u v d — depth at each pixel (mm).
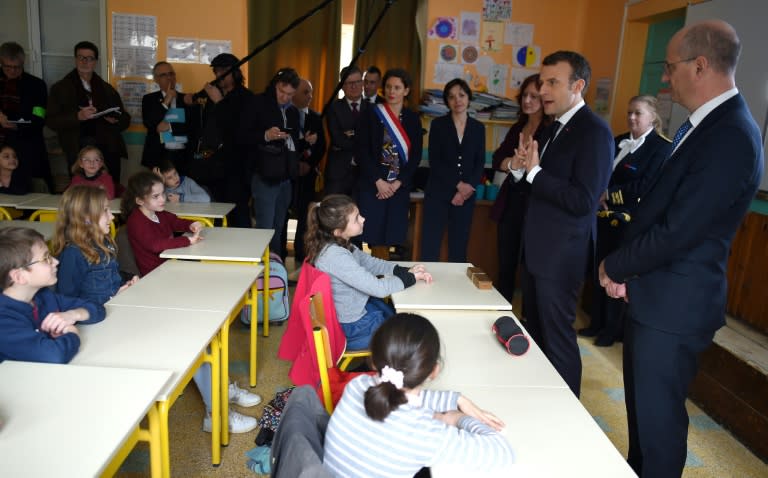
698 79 1558
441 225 3840
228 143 4133
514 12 4891
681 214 1516
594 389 2861
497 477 1121
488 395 1442
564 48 5047
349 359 2188
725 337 2754
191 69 4777
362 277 2098
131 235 2727
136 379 1353
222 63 4051
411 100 5203
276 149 3889
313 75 5105
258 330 3367
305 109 4512
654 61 4227
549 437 1270
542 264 2172
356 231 2236
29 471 1013
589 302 3965
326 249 2156
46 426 1147
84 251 2205
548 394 1460
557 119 2234
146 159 4391
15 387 1294
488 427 1240
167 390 1379
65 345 1506
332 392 1761
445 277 2367
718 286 1613
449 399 1352
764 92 3000
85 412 1203
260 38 4961
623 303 3336
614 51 4480
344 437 1161
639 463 1827
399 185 3748
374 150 3750
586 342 3477
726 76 1533
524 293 2443
